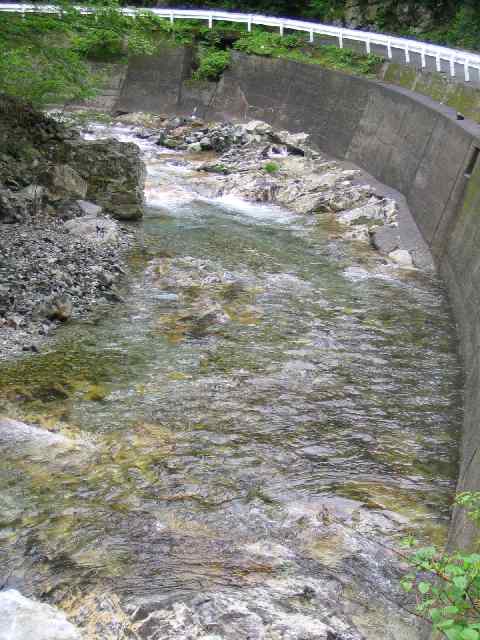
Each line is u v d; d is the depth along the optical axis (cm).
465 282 1278
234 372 1028
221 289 1352
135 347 1088
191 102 3466
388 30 3359
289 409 938
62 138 1817
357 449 858
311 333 1184
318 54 3120
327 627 559
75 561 634
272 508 732
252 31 3506
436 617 384
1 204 1562
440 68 2375
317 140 2819
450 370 1084
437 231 1616
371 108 2517
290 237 1745
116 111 3500
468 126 1694
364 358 1107
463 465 790
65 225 1582
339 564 655
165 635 540
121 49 3600
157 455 812
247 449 838
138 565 633
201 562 643
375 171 2322
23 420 863
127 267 1435
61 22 1902
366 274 1504
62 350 1061
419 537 700
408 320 1270
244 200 2106
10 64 1998
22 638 497
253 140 2742
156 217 1848
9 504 709
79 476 763
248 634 545
